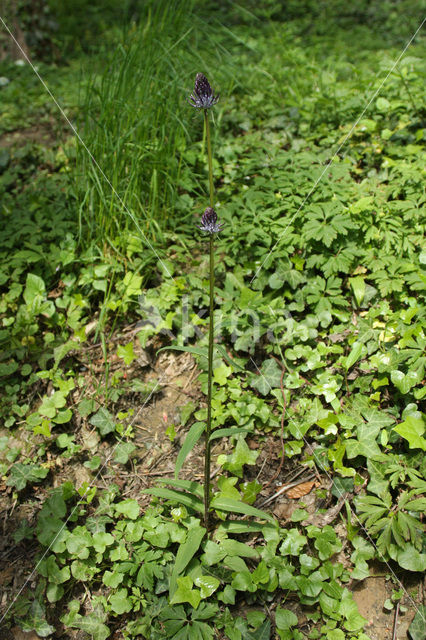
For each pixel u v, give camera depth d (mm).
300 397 2904
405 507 2414
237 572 2338
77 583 2477
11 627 2373
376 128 4000
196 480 2736
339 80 5266
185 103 3992
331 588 2316
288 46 6277
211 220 1808
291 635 2227
